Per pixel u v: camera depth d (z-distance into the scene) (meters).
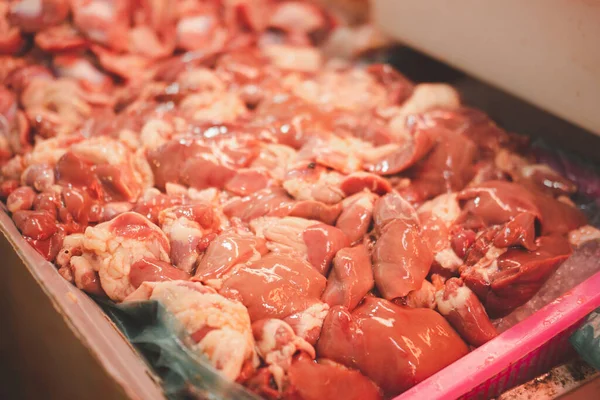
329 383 0.32
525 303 0.37
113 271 0.35
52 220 0.38
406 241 0.36
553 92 0.44
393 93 0.52
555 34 0.42
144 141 0.44
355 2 0.65
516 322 0.37
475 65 0.48
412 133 0.43
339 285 0.35
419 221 0.39
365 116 0.49
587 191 0.45
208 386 0.30
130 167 0.42
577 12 0.40
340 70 0.58
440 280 0.37
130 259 0.35
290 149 0.44
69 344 0.33
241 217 0.39
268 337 0.32
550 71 0.43
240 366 0.31
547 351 0.36
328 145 0.43
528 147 0.48
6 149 0.47
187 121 0.47
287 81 0.53
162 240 0.36
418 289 0.36
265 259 0.35
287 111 0.47
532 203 0.40
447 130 0.44
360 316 0.34
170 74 0.53
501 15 0.45
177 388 0.31
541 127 0.51
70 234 0.38
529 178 0.45
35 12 0.53
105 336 0.32
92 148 0.42
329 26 0.63
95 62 0.54
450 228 0.40
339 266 0.35
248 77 0.53
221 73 0.53
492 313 0.37
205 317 0.31
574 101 0.42
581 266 0.39
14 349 0.42
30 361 0.40
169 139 0.44
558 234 0.40
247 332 0.32
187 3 0.59
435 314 0.35
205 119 0.47
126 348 0.33
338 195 0.39
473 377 0.32
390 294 0.35
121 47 0.55
